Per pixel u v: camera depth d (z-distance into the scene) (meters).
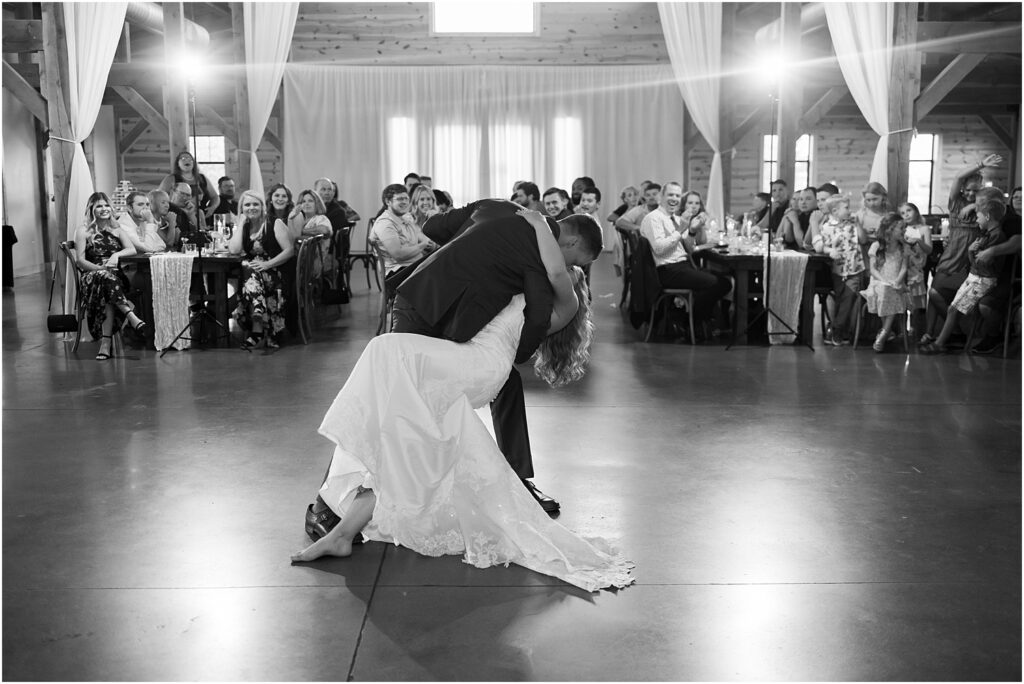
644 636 2.55
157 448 4.37
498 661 2.41
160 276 7.02
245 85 12.19
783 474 4.01
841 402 5.36
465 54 17.00
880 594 2.82
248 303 7.09
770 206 7.33
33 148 14.20
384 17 16.84
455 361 3.08
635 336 7.75
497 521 3.03
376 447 2.99
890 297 6.96
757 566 3.03
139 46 13.38
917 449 4.39
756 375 6.14
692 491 3.78
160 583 2.87
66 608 2.70
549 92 17.02
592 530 3.34
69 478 3.92
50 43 8.08
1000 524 3.42
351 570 2.97
